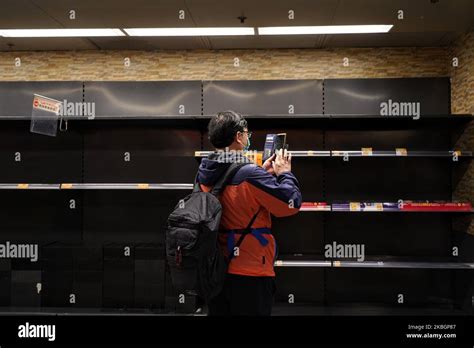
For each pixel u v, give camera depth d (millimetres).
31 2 3404
